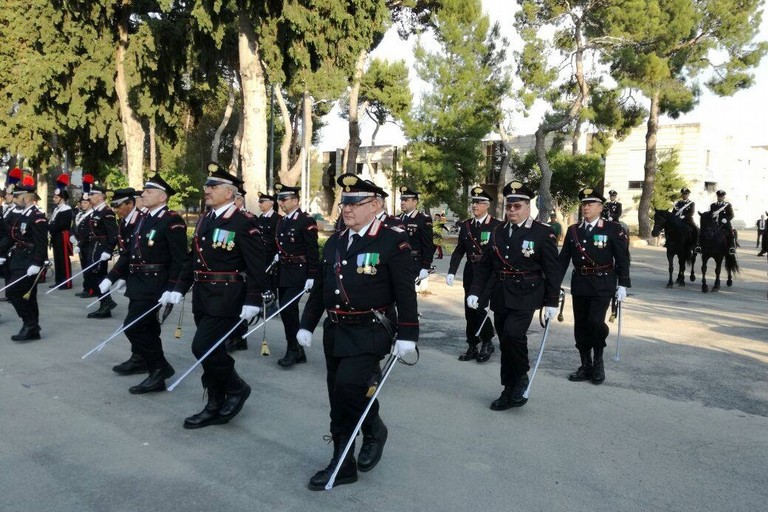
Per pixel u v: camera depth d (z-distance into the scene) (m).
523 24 28.16
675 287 15.53
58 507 3.73
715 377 6.93
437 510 3.81
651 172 32.91
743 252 28.38
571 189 35.25
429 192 32.16
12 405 5.48
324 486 4.03
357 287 4.12
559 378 6.84
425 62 30.70
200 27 13.88
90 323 9.05
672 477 4.34
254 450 4.66
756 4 29.06
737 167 49.28
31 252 7.82
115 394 5.87
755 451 4.84
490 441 4.94
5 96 21.16
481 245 7.59
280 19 13.47
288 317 7.04
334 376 4.34
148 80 19.41
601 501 3.96
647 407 5.86
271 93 27.27
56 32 18.05
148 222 5.95
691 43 29.41
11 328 8.58
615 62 28.47
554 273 5.73
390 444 4.85
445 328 9.55
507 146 35.59
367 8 14.09
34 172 23.14
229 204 5.19
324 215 60.47
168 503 3.82
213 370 4.99
